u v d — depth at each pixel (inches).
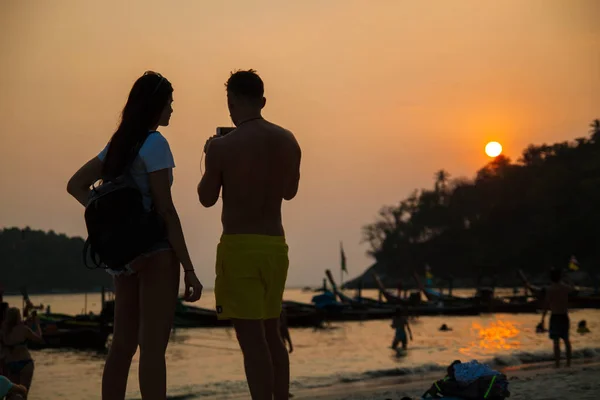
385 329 1898.4
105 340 1419.8
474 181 7500.0
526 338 1405.0
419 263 7140.8
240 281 198.1
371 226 7736.2
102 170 179.0
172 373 967.0
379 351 1187.3
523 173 6422.2
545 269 5890.8
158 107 182.5
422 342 1375.5
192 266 182.7
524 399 371.6
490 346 1216.2
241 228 199.9
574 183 5812.0
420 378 691.4
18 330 497.0
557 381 457.1
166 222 180.7
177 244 180.7
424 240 7347.4
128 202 175.8
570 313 2385.6
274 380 212.8
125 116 181.0
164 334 182.1
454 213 6993.1
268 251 199.3
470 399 299.0
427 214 7288.4
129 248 173.5
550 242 5684.1
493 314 2469.2
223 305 200.4
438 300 2637.8
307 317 1943.9
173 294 183.3
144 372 179.5
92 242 176.1
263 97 208.1
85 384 914.1
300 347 1353.3
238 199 199.9
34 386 893.8
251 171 199.5
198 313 2020.2
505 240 6161.4
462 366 314.5
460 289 7022.6
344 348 1307.8
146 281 181.0
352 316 2213.3
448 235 6875.0
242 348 200.5
